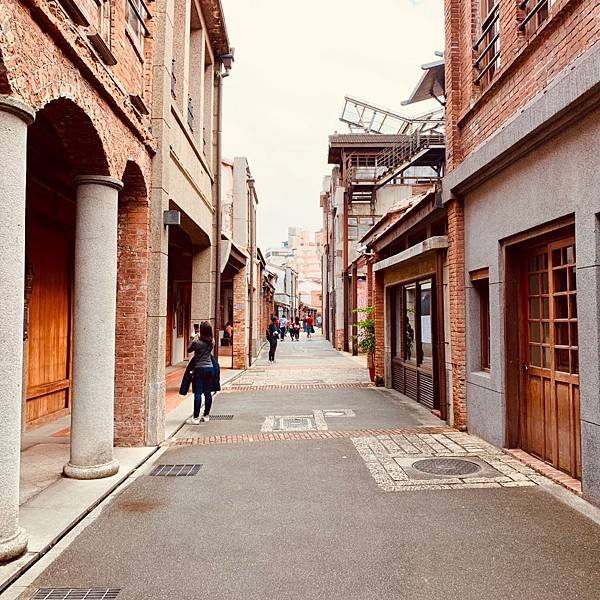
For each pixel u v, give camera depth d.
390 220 13.49
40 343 8.66
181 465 6.38
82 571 3.73
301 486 5.51
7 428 3.71
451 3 8.56
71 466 5.71
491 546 4.03
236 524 4.53
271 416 9.59
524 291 6.67
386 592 3.40
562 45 5.36
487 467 6.05
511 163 6.34
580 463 5.34
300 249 97.50
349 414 9.69
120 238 7.17
